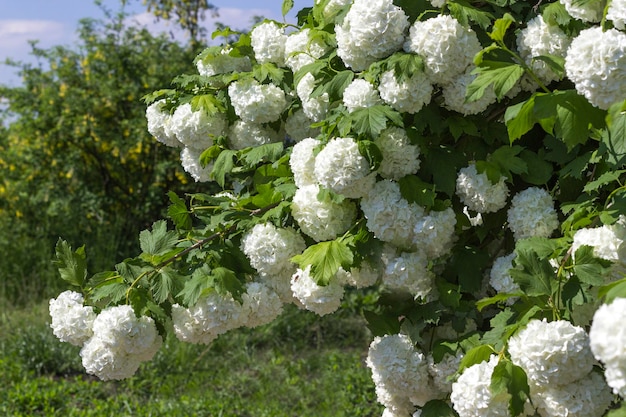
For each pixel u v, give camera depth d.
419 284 2.70
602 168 2.45
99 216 10.51
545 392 2.09
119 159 10.52
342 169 2.42
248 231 2.76
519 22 2.62
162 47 11.11
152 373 6.89
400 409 2.92
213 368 7.23
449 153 2.57
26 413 6.05
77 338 2.75
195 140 3.27
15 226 10.66
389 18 2.48
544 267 2.19
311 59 3.02
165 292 2.62
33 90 10.72
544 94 2.17
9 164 10.94
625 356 1.55
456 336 2.75
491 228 2.77
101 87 10.37
